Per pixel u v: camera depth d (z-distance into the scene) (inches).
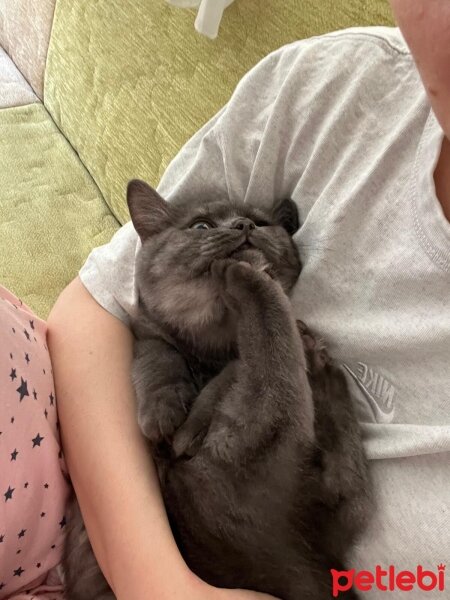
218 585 12.4
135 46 22.5
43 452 12.1
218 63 19.1
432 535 10.4
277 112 13.5
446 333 10.3
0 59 31.2
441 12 8.4
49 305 21.3
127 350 14.4
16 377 11.6
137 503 11.8
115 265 14.8
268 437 11.6
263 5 17.8
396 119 12.0
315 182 13.2
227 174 14.5
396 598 10.9
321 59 13.3
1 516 10.9
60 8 26.8
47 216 24.1
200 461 12.1
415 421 11.1
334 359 12.5
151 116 21.8
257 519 12.0
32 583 13.0
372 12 15.0
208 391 12.6
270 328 12.1
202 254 13.8
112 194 24.0
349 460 11.8
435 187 10.8
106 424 12.8
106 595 13.5
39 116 28.6
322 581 12.2
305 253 13.2
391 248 11.4
